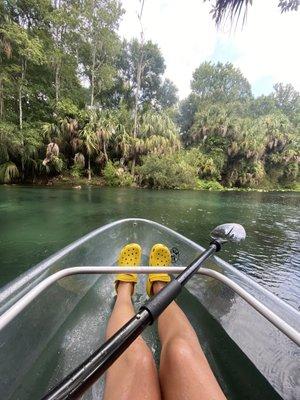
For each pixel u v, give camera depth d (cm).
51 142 1396
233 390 75
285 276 320
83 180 1524
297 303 262
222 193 1489
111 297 123
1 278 257
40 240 376
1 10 1143
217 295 108
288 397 72
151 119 1747
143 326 53
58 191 1044
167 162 1573
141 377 63
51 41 1395
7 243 359
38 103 1482
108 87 1848
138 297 127
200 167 1925
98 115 1600
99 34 1617
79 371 43
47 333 88
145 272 96
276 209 894
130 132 1730
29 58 1207
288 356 77
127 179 1533
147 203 838
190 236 468
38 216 541
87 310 111
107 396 61
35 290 78
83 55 1727
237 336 91
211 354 88
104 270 94
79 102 1661
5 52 1160
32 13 1327
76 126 1495
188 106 2759
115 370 66
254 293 99
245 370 81
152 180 1581
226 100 3000
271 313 77
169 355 67
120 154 1662
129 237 201
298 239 488
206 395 57
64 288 104
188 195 1209
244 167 2166
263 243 455
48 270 100
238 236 108
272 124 2411
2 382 66
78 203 747
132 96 2253
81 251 133
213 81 3028
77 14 1456
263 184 2319
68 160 1560
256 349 84
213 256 133
